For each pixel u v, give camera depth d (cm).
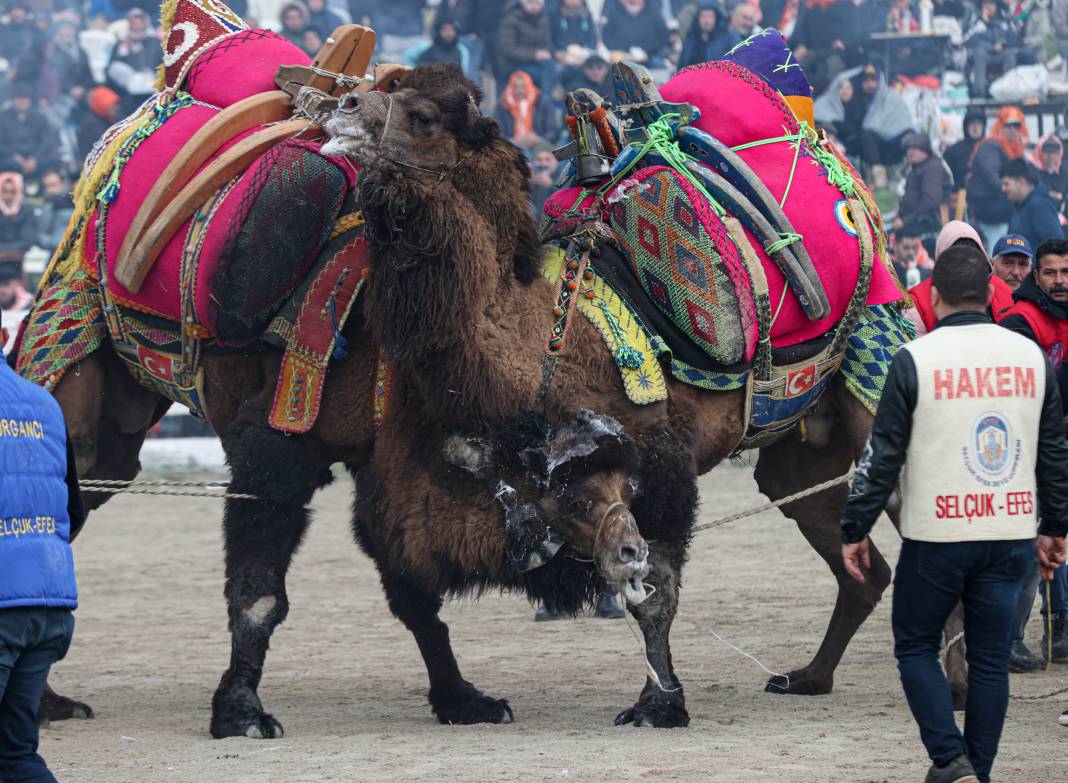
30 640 1259
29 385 1315
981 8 6444
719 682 2208
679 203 1845
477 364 1725
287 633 2883
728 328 1839
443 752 1670
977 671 1358
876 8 6475
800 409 2023
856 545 1388
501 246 1762
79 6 7781
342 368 1917
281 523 1895
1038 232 6081
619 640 2656
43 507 1278
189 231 1955
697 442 1859
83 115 7312
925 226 6219
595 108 1955
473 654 2528
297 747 1736
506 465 1744
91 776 1592
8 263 6650
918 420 1354
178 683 2342
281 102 2028
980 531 1334
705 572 3562
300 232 1895
